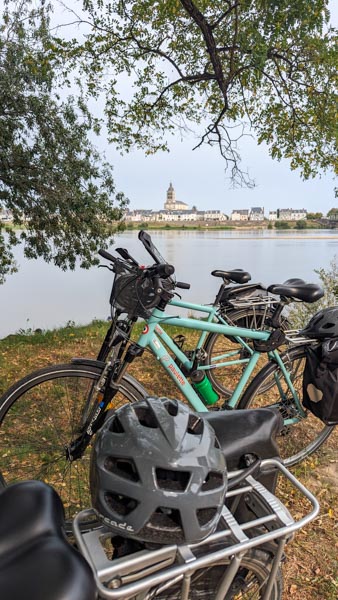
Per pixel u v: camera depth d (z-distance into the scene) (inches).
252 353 114.3
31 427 95.6
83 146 319.0
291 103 287.6
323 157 297.9
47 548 35.0
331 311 107.9
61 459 94.4
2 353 200.1
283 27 204.5
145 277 88.0
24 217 325.4
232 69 240.8
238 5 214.2
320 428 127.5
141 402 51.4
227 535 45.1
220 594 46.3
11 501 40.4
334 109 269.6
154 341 96.8
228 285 144.3
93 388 91.6
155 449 43.4
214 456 46.0
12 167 299.6
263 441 57.6
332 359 96.0
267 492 51.3
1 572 32.9
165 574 39.8
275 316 112.7
